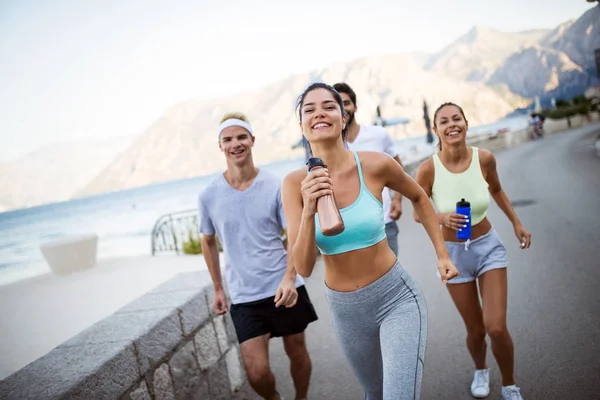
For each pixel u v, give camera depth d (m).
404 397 1.91
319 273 6.79
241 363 3.96
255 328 2.99
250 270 3.04
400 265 2.28
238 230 3.05
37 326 7.88
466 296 3.11
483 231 3.07
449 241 3.12
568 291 4.50
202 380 3.32
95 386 2.26
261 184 3.07
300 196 2.26
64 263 13.16
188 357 3.17
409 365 1.98
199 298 3.42
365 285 2.18
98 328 2.87
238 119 3.10
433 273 5.97
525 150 24.98
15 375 2.31
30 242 46.09
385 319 2.18
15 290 11.75
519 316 4.14
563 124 40.38
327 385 3.62
